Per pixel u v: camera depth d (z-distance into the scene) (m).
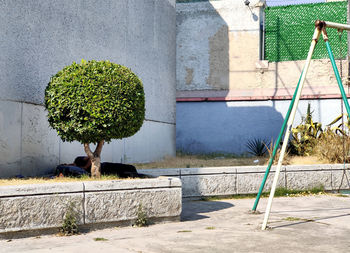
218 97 20.94
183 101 21.28
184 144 21.12
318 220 7.14
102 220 6.29
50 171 9.31
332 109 19.38
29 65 8.59
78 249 5.08
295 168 10.80
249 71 21.25
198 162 13.95
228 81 21.52
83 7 10.64
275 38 21.14
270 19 21.28
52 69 9.41
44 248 5.13
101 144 7.54
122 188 6.49
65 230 5.95
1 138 7.72
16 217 5.61
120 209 6.46
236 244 5.34
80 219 6.12
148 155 14.68
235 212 8.09
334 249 5.05
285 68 20.75
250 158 16.77
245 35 21.44
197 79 21.91
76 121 6.98
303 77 6.87
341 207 8.68
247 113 20.56
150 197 6.75
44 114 9.16
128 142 13.09
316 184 11.03
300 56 20.67
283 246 5.22
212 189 9.92
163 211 6.88
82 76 6.97
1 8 7.73
